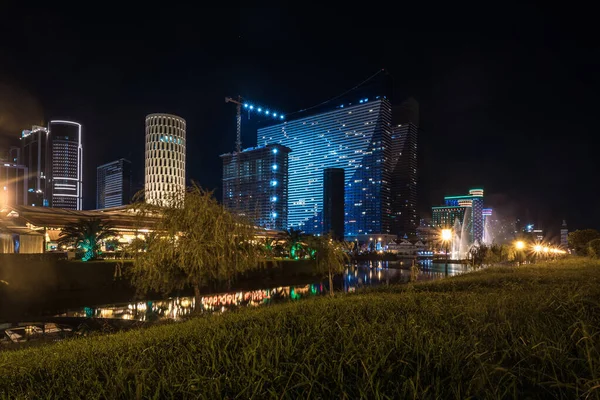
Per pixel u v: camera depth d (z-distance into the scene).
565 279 14.01
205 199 17.98
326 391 3.73
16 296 34.53
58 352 8.05
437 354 4.21
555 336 4.46
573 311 6.02
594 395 3.02
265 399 3.70
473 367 3.74
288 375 4.14
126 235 61.25
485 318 5.97
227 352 5.34
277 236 77.94
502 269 25.23
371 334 5.25
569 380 3.40
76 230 47.38
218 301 39.00
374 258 150.00
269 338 5.65
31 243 51.06
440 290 14.30
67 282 38.50
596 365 3.45
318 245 37.03
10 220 58.53
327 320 6.95
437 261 116.94
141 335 8.85
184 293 44.75
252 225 19.14
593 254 34.72
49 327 17.53
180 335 7.43
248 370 4.29
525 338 4.58
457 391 3.28
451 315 6.60
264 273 58.69
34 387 5.16
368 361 4.08
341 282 62.44
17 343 14.70
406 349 4.46
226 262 17.62
